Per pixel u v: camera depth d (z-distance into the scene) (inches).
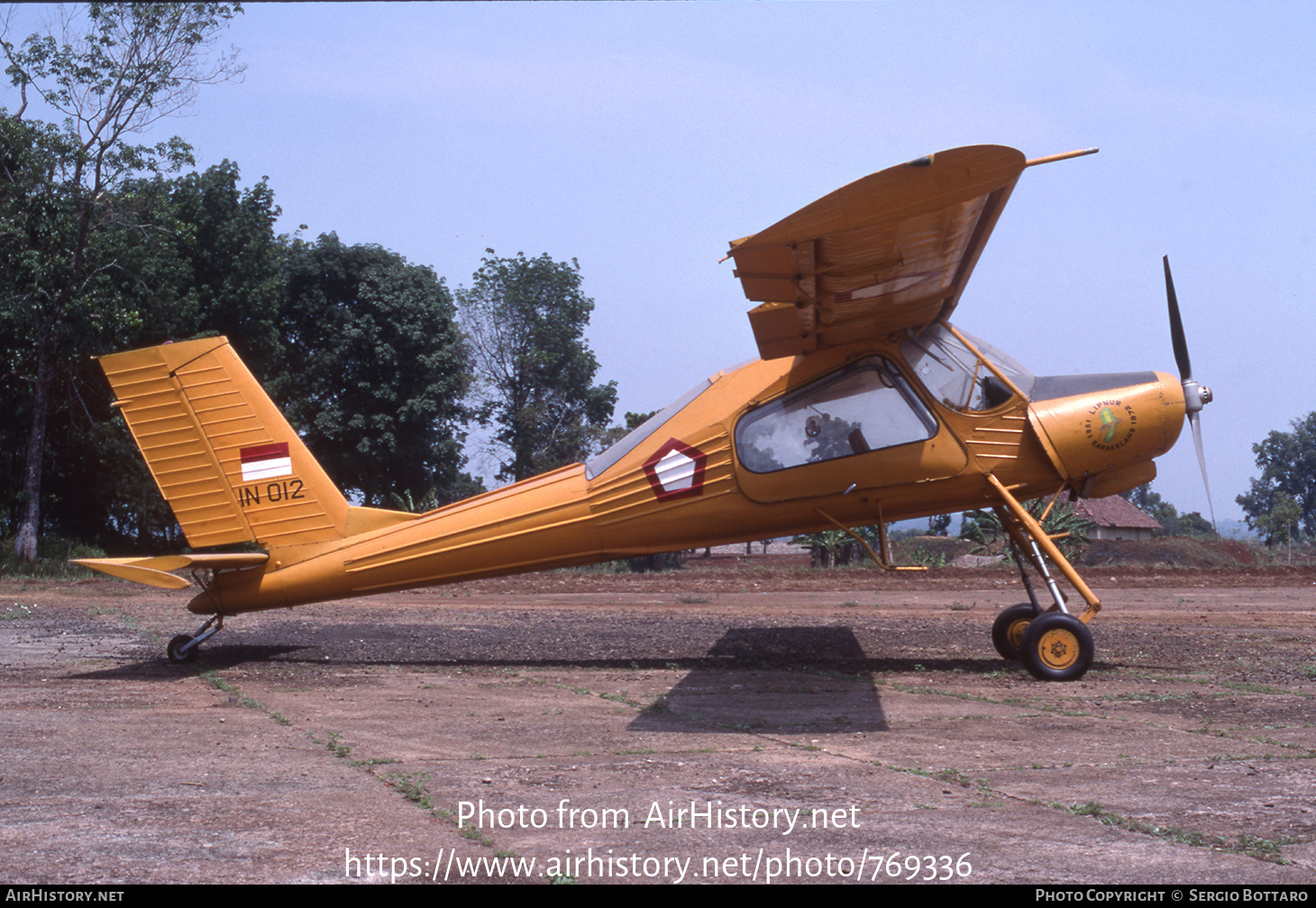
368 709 276.8
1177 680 317.7
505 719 259.3
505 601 671.1
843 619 526.0
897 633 458.9
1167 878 130.7
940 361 347.6
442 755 213.5
